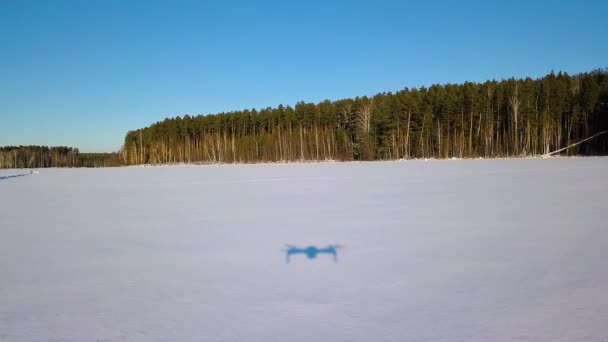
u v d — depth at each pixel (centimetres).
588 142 4862
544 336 352
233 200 1368
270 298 458
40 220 1029
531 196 1240
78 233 852
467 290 467
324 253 648
